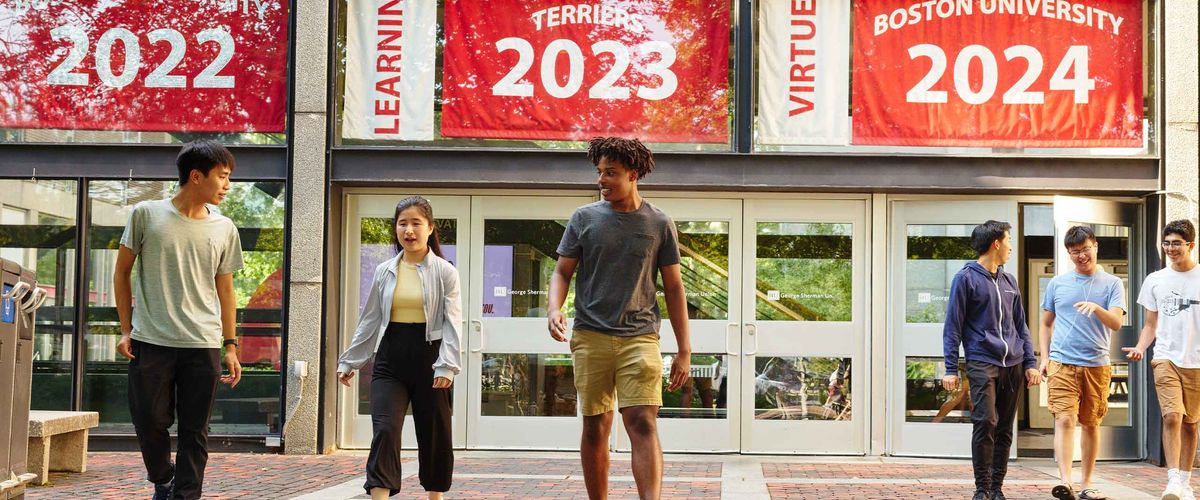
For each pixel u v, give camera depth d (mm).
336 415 9688
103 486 7152
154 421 5363
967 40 9562
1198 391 6855
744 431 9633
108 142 9602
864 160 9375
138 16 9688
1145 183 9359
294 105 9516
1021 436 10875
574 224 4922
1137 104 9523
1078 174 9352
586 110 9570
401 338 5387
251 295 9484
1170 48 9398
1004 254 6582
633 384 4781
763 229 9703
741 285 9680
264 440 9391
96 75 9664
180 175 5445
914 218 9625
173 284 5379
